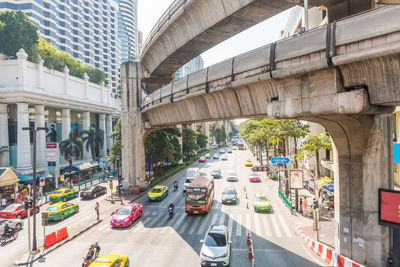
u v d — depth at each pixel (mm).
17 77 40688
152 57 30266
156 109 26703
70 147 45250
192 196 23469
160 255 15438
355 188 12977
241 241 17312
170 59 26297
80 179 45656
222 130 139250
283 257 14852
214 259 13352
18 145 40688
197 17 18734
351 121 11836
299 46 10438
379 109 10383
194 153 78062
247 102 14656
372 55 8516
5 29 45062
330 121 12195
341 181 13539
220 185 37062
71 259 15219
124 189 34938
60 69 64000
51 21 76438
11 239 18625
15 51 46375
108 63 111812
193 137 67500
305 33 10297
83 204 28828
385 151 12484
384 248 12406
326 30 9641
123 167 35156
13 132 43906
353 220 13062
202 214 23781
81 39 92562
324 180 25172
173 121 24812
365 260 12594
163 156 42969
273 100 13016
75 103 54344
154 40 25609
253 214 23500
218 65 15188
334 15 13398
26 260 14914
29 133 44219
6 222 20266
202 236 18562
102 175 49406
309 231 18469
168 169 52281
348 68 9641
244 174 46469
